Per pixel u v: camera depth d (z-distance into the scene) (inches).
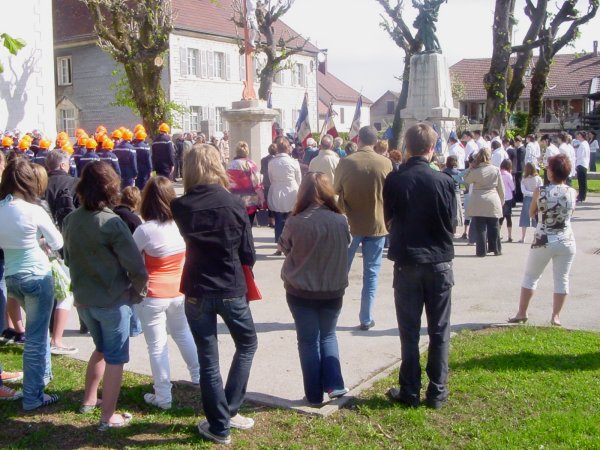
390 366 239.3
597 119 2092.8
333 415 198.5
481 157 454.6
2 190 202.7
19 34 845.2
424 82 800.9
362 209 271.7
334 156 434.9
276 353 256.4
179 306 211.0
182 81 1662.2
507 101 1184.2
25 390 204.4
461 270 417.1
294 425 191.6
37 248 202.8
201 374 180.5
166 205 204.8
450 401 203.5
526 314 293.7
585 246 497.7
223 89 1790.1
